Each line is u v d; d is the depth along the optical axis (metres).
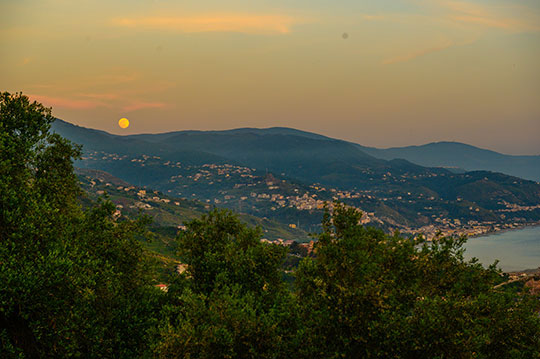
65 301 20.89
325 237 27.61
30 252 22.19
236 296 24.56
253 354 20.14
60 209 32.22
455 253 27.36
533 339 23.42
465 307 20.89
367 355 19.86
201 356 20.08
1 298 18.02
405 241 27.95
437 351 19.36
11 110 31.91
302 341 21.08
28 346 20.75
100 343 24.48
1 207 22.78
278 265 31.48
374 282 22.47
